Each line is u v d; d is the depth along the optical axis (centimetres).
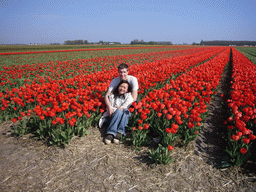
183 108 395
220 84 1027
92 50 4775
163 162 326
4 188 260
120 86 438
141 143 375
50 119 401
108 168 313
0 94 523
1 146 361
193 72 951
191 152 367
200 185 285
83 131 400
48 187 267
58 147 363
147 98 470
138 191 268
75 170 305
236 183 292
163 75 832
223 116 560
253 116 419
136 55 2886
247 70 1127
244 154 327
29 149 354
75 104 445
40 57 2705
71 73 1142
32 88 616
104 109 468
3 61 2089
